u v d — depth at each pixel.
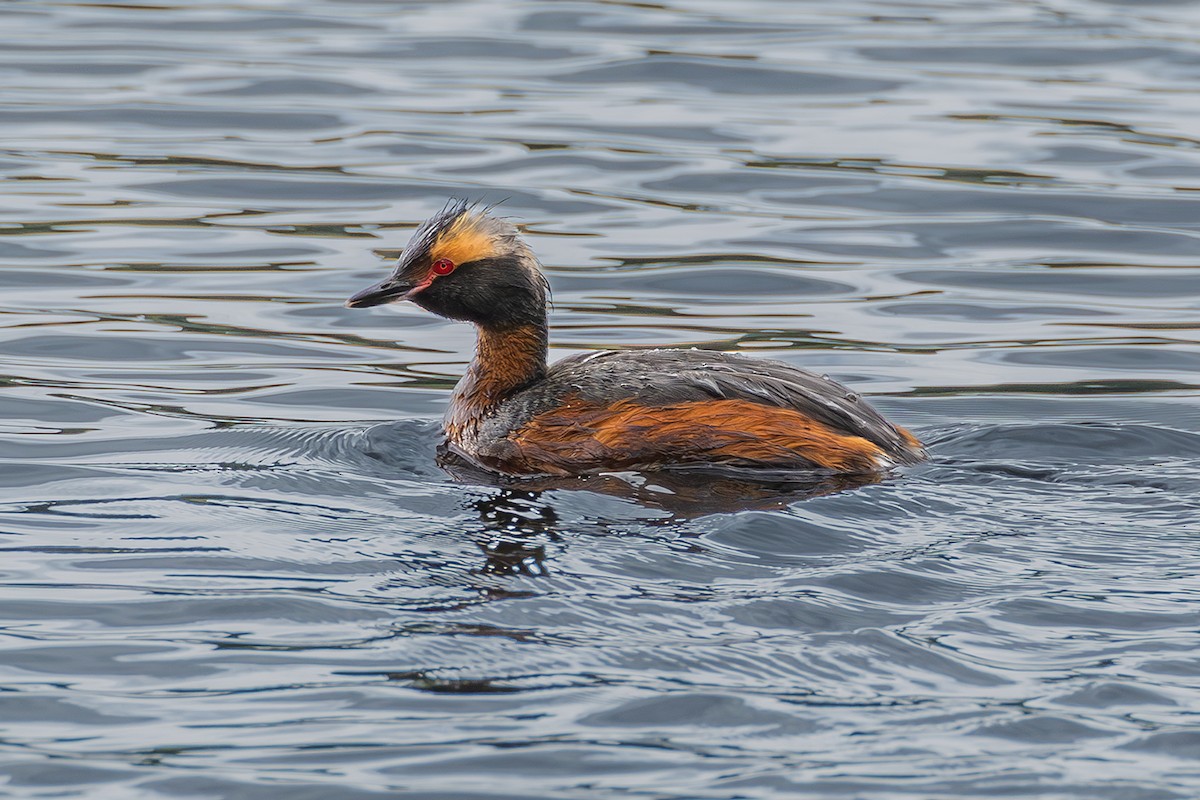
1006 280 20.48
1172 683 9.77
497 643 10.33
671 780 8.72
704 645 10.30
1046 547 11.90
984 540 12.02
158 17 32.22
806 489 13.21
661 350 15.43
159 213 22.38
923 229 22.20
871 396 16.75
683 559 11.67
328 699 9.60
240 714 9.43
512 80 28.45
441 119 26.31
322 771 8.81
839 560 11.66
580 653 10.20
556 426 14.30
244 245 21.28
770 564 11.60
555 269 20.59
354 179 23.72
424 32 31.30
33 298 19.38
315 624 10.60
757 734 9.23
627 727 9.30
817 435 13.69
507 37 30.94
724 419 13.80
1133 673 9.88
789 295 19.94
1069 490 13.19
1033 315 19.36
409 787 8.65
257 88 27.75
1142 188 23.45
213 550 11.89
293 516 12.66
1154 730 9.23
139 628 10.53
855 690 9.75
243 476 13.77
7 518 12.62
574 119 26.41
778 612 10.76
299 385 17.02
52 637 10.39
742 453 13.69
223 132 25.66
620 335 18.58
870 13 33.06
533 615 10.73
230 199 23.00
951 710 9.49
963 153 24.86
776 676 9.92
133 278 20.12
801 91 27.88
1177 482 13.37
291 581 11.27
